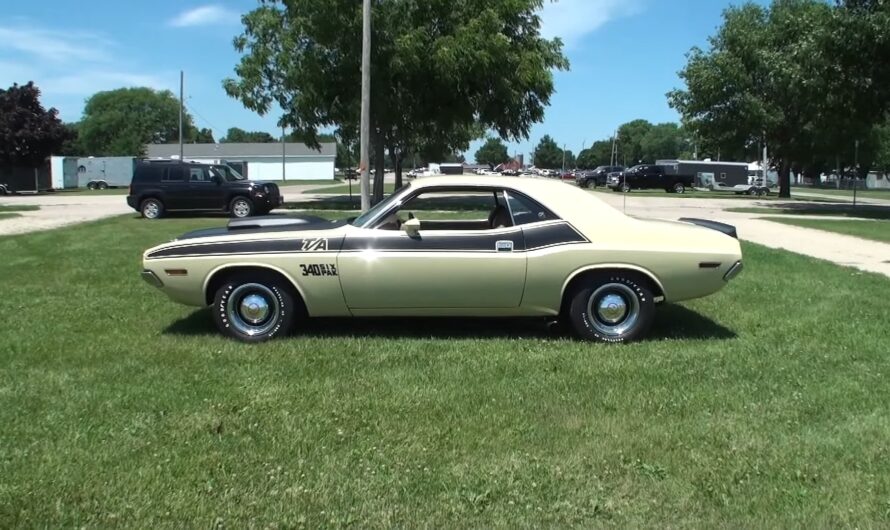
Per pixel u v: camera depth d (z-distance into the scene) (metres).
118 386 5.03
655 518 3.32
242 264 6.28
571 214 6.37
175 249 6.39
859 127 33.56
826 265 11.51
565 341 6.43
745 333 6.83
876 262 12.45
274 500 3.44
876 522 3.29
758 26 41.81
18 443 4.03
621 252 6.28
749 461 3.88
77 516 3.29
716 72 42.59
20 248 13.55
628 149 123.62
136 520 3.26
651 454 3.97
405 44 26.12
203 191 22.50
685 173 58.38
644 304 6.41
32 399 4.74
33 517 3.27
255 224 6.90
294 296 6.41
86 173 64.19
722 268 6.38
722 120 43.25
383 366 5.59
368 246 6.25
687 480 3.66
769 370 5.55
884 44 23.03
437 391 4.98
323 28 26.34
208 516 3.29
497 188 6.45
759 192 49.53
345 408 4.62
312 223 6.88
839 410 4.66
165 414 4.49
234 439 4.12
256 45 31.03
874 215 25.36
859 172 87.81
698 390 5.05
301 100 28.52
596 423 4.41
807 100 26.77
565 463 3.84
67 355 5.83
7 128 49.97
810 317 7.50
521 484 3.60
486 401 4.79
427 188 6.43
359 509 3.37
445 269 6.20
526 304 6.35
